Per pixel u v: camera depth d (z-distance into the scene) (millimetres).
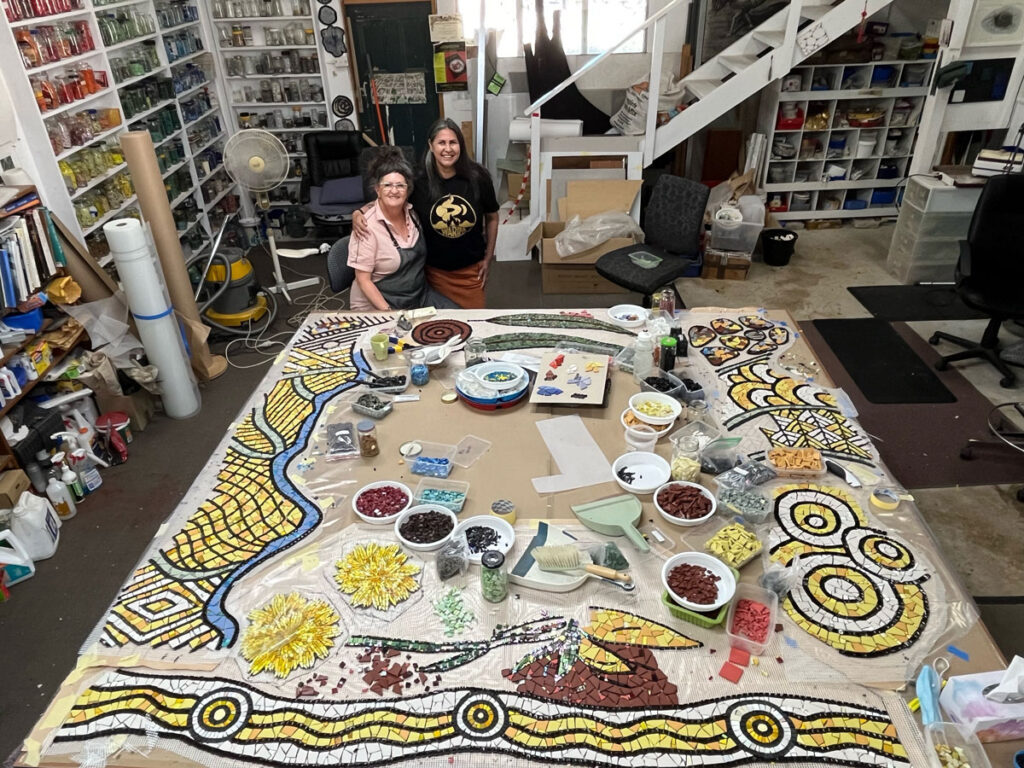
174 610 1673
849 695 1441
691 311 2969
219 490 2039
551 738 1378
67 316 3375
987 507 2947
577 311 2959
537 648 1548
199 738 1404
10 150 3355
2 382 2930
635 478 2002
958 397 3660
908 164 5797
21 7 3445
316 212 5496
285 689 1488
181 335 3801
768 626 1582
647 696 1447
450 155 3107
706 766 1331
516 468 2055
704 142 6047
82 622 2607
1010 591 2564
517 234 5383
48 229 3207
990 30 4492
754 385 2443
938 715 1379
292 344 2812
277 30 5758
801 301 4734
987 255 3701
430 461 2061
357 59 5914
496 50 5848
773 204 5844
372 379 2527
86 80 3967
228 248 4520
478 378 2396
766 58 4656
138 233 3297
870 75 5414
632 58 5918
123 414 3518
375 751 1367
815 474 2014
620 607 1638
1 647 2516
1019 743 1376
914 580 1690
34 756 1392
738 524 1825
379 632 1597
